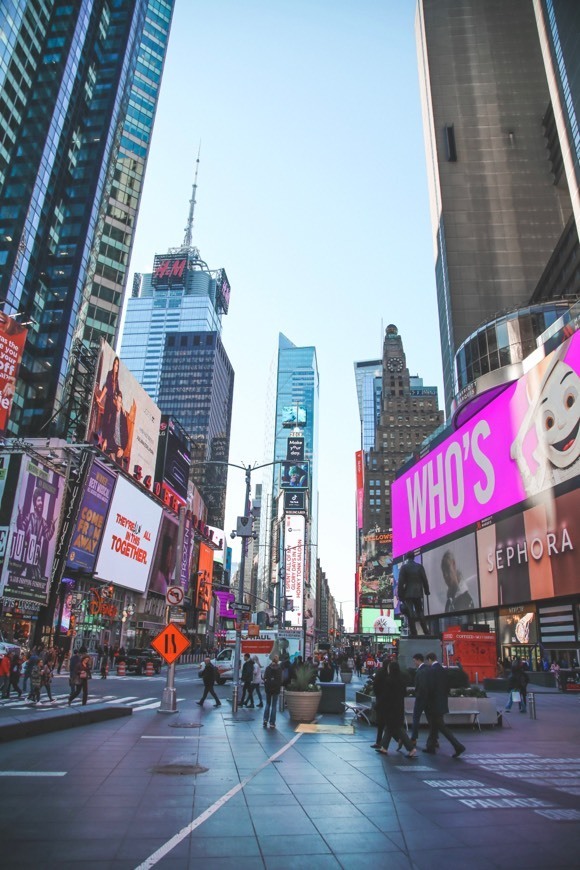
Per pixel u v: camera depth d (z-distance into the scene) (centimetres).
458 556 6812
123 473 6294
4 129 8362
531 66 14838
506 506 5803
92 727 1467
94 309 10775
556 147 13500
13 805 752
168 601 2120
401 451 19100
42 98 9038
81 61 10081
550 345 5309
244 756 1141
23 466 4353
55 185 9306
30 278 8612
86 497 5306
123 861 573
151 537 7156
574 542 4678
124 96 11206
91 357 6731
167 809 754
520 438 5638
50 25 9625
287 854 604
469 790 890
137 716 1748
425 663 1272
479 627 4875
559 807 799
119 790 842
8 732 1198
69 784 869
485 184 13600
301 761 1105
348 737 1442
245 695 2228
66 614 5184
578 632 4706
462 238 13075
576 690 3628
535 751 1299
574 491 4719
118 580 6241
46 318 8775
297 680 1845
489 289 12569
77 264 9150
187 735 1391
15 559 4238
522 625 5522
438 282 14412
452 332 12331
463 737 1518
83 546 5316
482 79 14838
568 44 8888
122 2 11538
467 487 6700
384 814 753
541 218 13162
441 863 584
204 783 899
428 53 15450
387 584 13562
